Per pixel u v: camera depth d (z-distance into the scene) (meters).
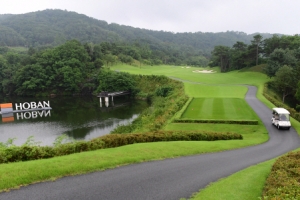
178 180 13.55
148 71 129.00
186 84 78.31
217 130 31.92
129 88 92.38
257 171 15.11
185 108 43.47
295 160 14.57
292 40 104.81
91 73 114.81
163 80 94.12
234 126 33.22
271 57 83.38
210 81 89.19
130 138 21.67
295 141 26.75
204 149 20.97
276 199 9.53
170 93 76.62
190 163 16.89
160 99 72.75
